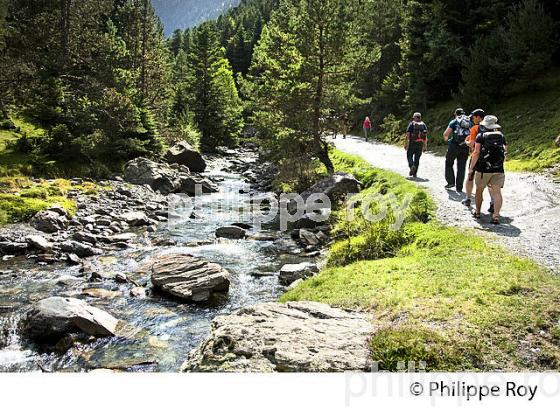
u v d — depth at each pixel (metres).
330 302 7.03
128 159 29.17
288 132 22.34
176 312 9.24
